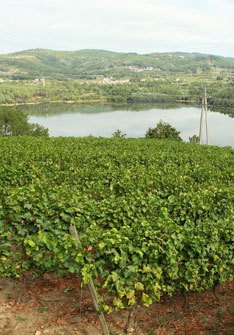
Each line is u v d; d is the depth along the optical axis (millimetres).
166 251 7254
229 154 26125
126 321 7926
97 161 19484
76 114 116125
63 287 9023
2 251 8227
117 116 110000
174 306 8523
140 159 21109
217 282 8531
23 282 9023
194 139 49812
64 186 12172
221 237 8352
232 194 11547
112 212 9547
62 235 8516
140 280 7227
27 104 136000
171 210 10320
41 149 22375
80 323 7812
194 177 16625
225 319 8188
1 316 7902
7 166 15609
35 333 7480
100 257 7246
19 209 8992
